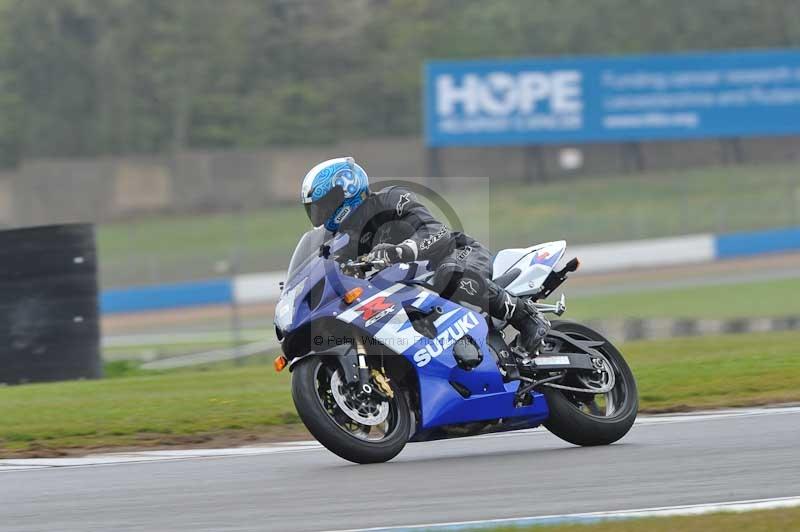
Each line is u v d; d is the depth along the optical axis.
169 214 147.38
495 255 25.22
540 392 23.84
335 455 24.44
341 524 17.17
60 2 171.25
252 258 117.12
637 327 65.38
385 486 20.16
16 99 166.88
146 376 47.09
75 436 28.56
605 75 147.62
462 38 179.38
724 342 48.66
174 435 28.41
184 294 105.75
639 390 32.19
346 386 22.23
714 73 148.88
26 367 43.97
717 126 149.25
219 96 168.75
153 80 169.25
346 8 179.88
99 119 167.25
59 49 169.62
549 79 146.88
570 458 22.50
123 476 22.70
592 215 130.75
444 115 146.50
